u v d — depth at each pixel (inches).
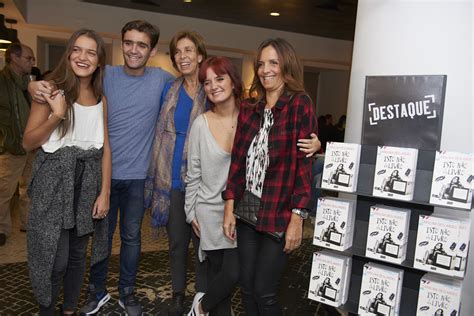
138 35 92.6
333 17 281.7
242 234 81.1
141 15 294.7
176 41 93.7
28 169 158.1
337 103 443.5
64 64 82.2
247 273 81.0
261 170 77.2
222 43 324.2
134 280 103.3
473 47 84.7
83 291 116.3
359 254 76.4
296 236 74.5
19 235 159.8
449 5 85.0
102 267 102.0
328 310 109.9
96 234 94.1
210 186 84.4
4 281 119.5
